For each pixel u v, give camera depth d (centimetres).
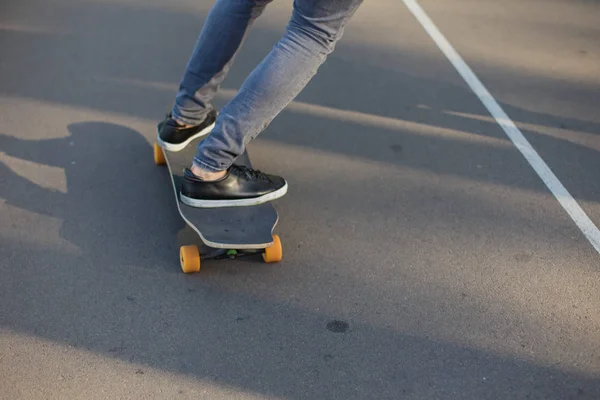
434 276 303
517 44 518
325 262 309
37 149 376
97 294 287
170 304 284
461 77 471
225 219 300
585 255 317
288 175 367
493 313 284
